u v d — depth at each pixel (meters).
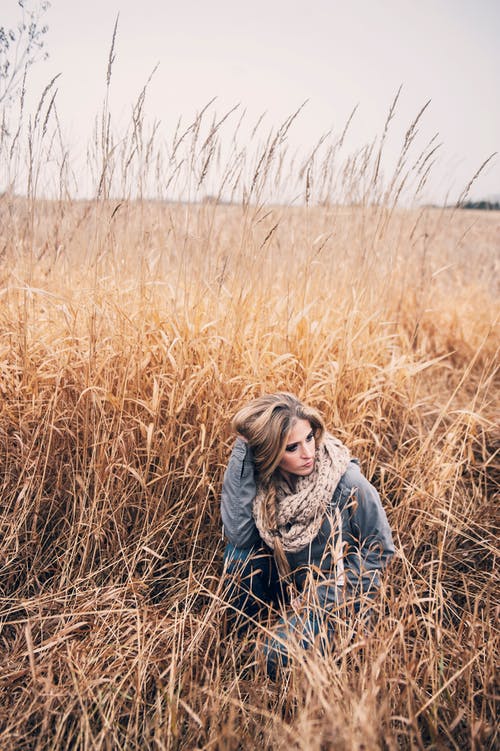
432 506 2.63
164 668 1.93
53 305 2.86
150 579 2.36
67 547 2.43
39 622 2.10
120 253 3.12
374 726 1.41
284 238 3.56
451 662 1.87
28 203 2.98
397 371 3.22
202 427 2.43
